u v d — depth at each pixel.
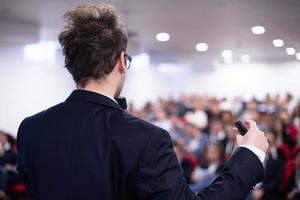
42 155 0.73
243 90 10.06
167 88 10.86
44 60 6.80
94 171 0.68
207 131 6.39
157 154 0.68
